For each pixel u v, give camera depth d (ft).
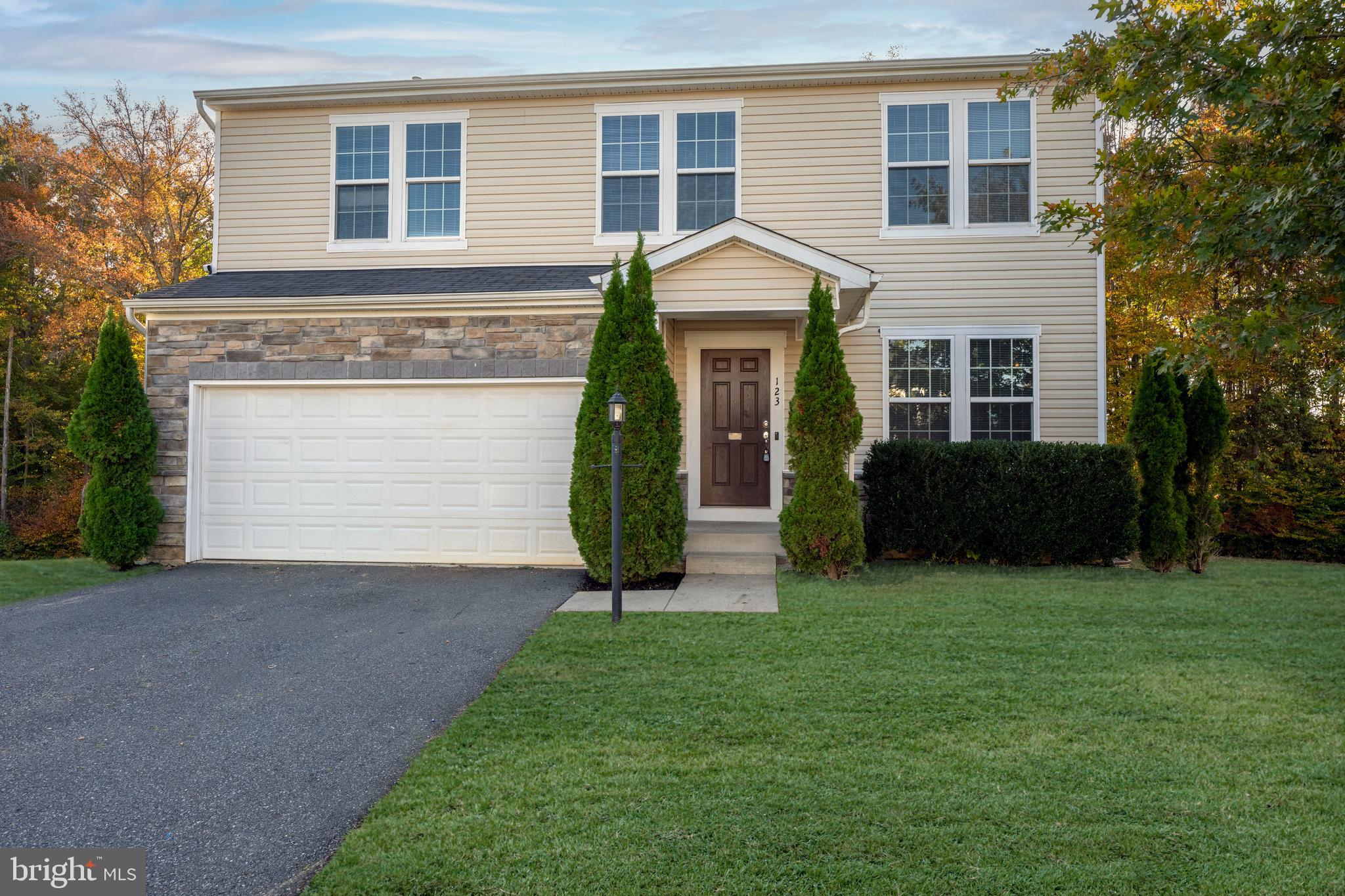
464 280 34.17
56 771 13.41
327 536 31.78
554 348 30.86
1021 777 12.38
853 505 28.02
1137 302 49.85
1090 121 35.50
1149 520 30.22
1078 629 21.12
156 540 31.71
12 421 69.51
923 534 31.04
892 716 14.98
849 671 17.66
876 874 9.75
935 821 11.02
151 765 13.64
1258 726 14.42
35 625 22.65
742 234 29.30
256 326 32.01
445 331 31.35
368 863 10.18
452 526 31.35
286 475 32.01
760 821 11.07
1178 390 30.17
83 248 71.36
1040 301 35.53
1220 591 26.21
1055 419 35.35
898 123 36.55
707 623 21.94
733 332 36.50
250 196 39.47
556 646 19.83
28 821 11.70
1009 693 16.21
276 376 31.89
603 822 11.09
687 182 37.60
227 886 9.93
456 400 31.48
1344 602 24.50
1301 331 15.99
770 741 13.85
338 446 31.86
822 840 10.55
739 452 36.47
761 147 37.17
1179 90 19.07
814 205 36.73
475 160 38.60
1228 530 42.11
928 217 36.24
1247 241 16.90
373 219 38.96
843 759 13.08
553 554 30.91
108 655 19.89
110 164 69.51
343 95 38.45
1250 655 18.83
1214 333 16.62
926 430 35.83
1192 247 18.02
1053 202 35.55
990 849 10.29
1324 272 16.21
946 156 36.22
